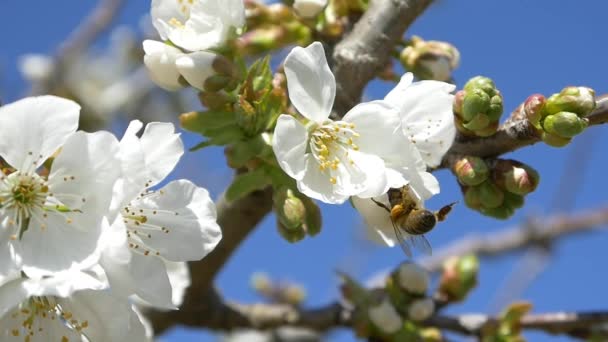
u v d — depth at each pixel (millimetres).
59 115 242
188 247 255
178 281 314
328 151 257
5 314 249
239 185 265
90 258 238
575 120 256
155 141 253
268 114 264
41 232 245
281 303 458
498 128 271
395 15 300
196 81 267
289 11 308
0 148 242
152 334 351
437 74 308
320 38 306
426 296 337
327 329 358
